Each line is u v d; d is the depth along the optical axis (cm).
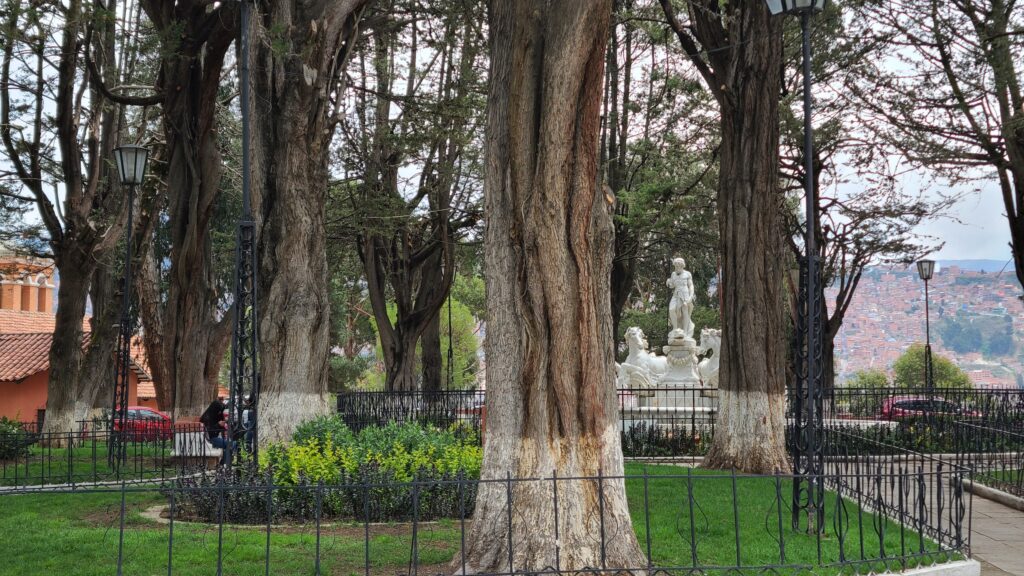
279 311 1525
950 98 2462
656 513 1198
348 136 2981
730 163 1717
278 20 1586
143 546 960
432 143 2819
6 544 985
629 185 3084
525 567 770
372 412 2264
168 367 2416
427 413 2191
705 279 4644
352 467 1143
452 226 3278
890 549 965
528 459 793
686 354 2369
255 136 1584
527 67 805
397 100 2650
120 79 2462
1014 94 2236
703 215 2681
